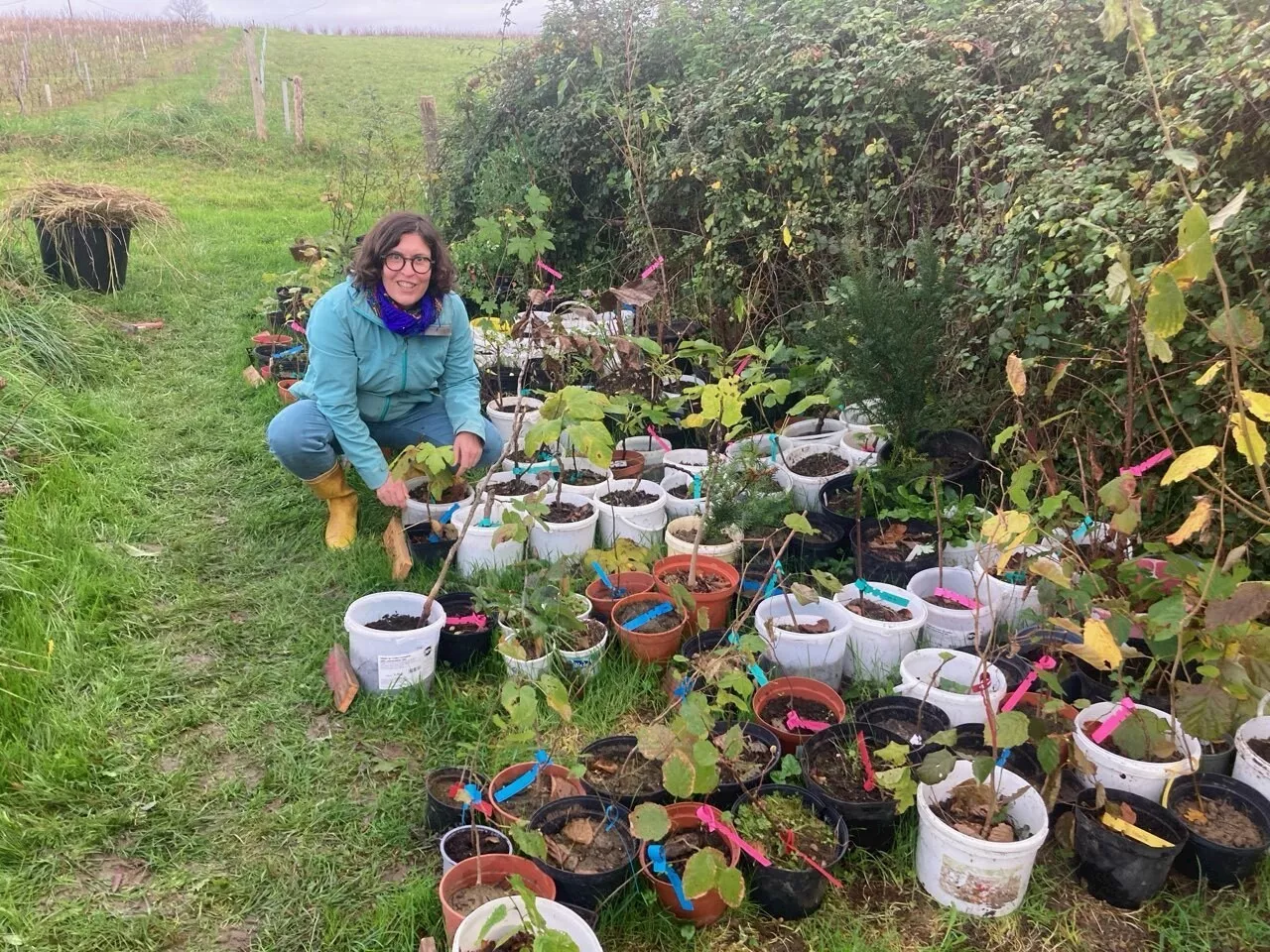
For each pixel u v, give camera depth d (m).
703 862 1.81
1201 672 2.15
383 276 3.29
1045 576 2.37
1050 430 3.59
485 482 3.37
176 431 4.67
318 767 2.48
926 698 2.44
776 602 3.01
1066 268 3.30
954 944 2.03
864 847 2.25
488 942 1.84
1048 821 2.14
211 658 2.94
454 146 7.95
